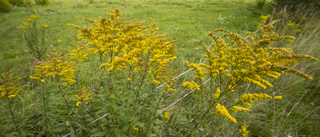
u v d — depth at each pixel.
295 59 1.51
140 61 1.90
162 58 1.91
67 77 1.85
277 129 2.75
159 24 7.96
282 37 1.68
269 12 10.27
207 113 1.93
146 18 9.07
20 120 2.13
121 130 1.82
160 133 2.33
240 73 1.69
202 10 12.13
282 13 6.64
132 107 2.01
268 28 1.87
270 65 1.45
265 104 3.27
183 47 5.48
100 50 1.81
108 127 2.29
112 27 1.83
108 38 1.62
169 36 6.14
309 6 7.35
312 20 6.68
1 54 4.32
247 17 9.93
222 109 1.69
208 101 2.79
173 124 2.56
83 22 7.81
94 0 14.62
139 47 1.78
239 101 1.79
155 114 2.00
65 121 2.05
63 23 7.45
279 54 1.59
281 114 3.03
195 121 1.94
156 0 15.54
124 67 1.70
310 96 3.54
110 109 1.80
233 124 2.79
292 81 3.71
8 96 1.62
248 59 1.64
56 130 1.90
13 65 3.96
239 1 15.74
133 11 10.91
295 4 7.96
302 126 2.84
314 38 4.95
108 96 1.77
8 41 5.04
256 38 1.96
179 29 6.97
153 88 2.18
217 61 1.85
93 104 2.41
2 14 8.12
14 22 6.77
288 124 2.85
